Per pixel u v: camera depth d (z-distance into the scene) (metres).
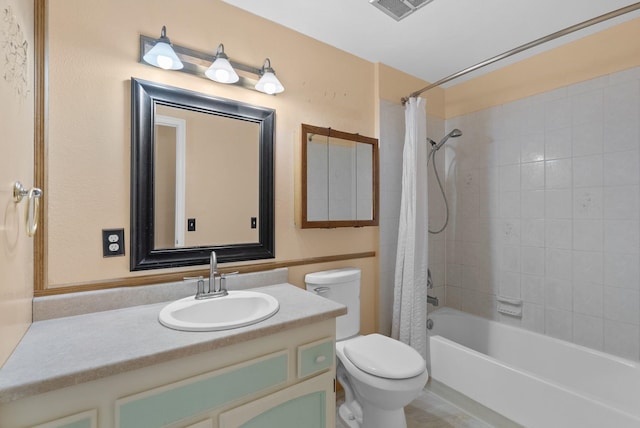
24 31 1.01
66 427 0.79
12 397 0.72
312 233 1.96
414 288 2.11
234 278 1.61
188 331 1.05
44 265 1.18
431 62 2.30
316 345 1.24
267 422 1.12
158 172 1.42
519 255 2.28
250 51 1.71
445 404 1.99
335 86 2.07
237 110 1.63
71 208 1.24
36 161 1.16
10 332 0.87
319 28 1.87
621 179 1.82
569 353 1.92
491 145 2.45
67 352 0.90
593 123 1.92
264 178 1.74
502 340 2.28
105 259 1.31
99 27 1.30
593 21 1.45
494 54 2.18
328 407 1.27
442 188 2.73
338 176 2.02
